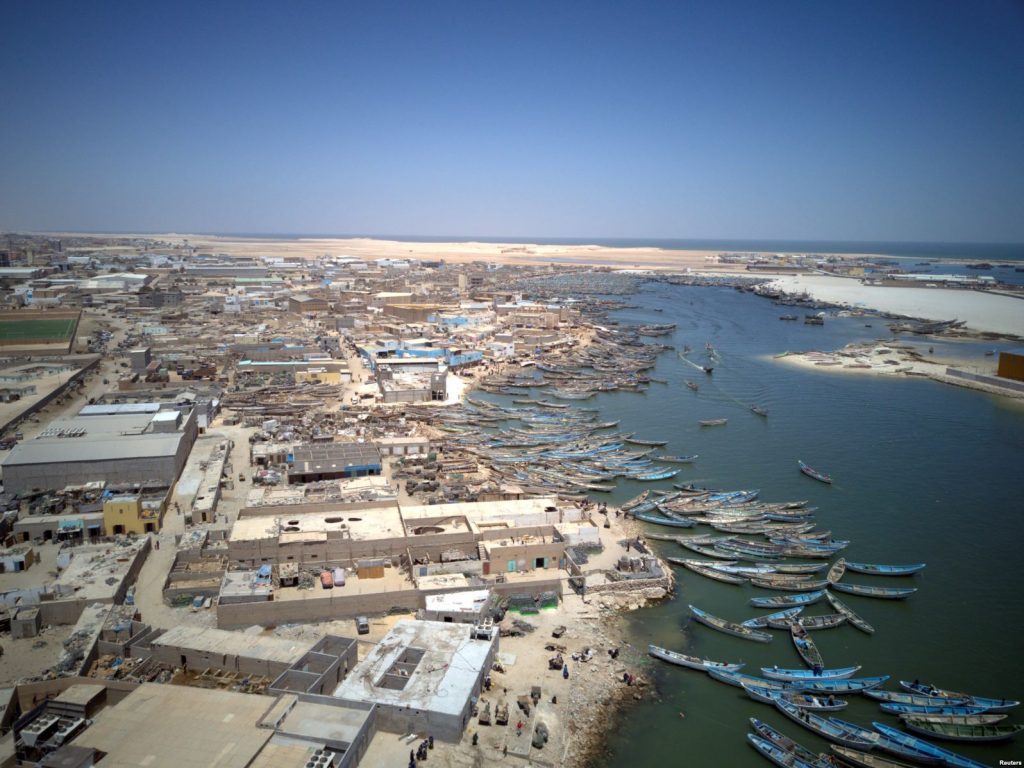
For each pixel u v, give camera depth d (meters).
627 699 86.38
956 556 127.00
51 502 124.75
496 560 110.50
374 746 73.06
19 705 75.06
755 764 77.31
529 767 73.00
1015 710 85.75
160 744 66.06
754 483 160.62
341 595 98.38
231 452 163.88
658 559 121.69
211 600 100.69
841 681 90.06
